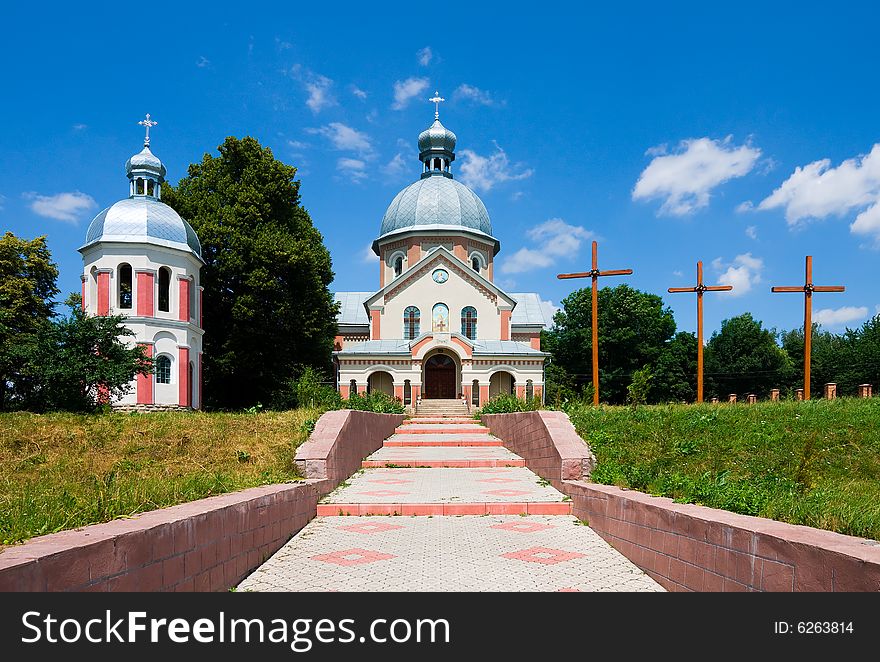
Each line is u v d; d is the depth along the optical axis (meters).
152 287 32.09
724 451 10.52
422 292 42.41
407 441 19.52
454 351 40.09
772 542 4.57
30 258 35.91
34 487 7.82
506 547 7.83
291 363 37.28
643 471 9.05
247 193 37.94
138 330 31.17
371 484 12.29
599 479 9.73
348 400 23.69
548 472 12.23
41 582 3.71
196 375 34.09
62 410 19.20
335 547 7.89
